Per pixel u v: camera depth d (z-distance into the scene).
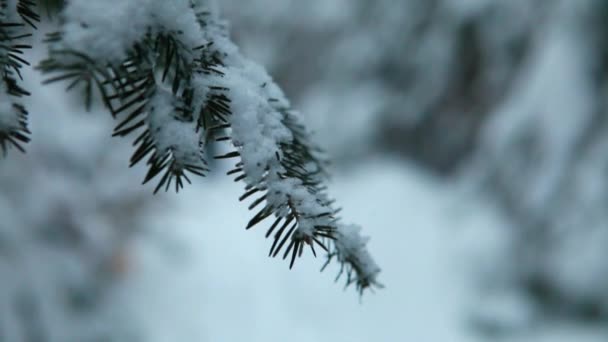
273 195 0.66
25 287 3.79
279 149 0.71
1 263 3.79
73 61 0.55
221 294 6.47
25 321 3.66
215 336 5.84
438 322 6.45
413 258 7.26
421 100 8.70
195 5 0.82
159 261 6.50
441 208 7.79
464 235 7.11
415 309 6.63
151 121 0.64
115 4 0.61
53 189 4.62
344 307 6.64
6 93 0.66
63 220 4.72
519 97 6.98
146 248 6.55
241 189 8.73
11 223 4.07
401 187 8.32
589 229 5.93
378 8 9.27
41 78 5.27
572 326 5.85
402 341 6.25
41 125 5.15
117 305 5.22
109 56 0.57
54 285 4.05
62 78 0.54
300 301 6.69
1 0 0.73
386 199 8.23
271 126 0.73
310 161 1.06
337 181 8.88
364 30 9.46
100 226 5.29
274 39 10.08
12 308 3.63
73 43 0.56
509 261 6.59
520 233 6.59
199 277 6.59
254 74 0.86
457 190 7.82
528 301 6.27
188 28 0.67
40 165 4.78
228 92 0.71
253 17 10.02
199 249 7.11
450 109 8.43
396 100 9.05
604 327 5.71
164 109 0.64
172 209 7.10
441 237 7.39
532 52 7.12
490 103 7.82
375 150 9.16
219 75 0.72
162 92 0.65
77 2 0.59
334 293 6.77
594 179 6.01
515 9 7.48
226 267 6.95
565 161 6.31
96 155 5.60
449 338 6.23
